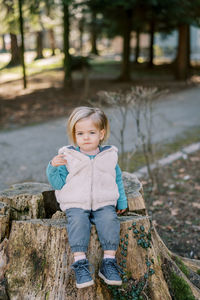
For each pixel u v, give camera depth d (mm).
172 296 2189
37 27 14516
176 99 12648
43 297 1927
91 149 2094
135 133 7855
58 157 2004
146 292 2033
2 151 6797
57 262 1968
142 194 2656
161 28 22188
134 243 2105
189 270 2639
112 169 2125
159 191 4836
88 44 36469
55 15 13734
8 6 12367
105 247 1938
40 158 6363
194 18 15023
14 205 2441
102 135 2139
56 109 10906
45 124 9141
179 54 17672
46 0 11906
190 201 4531
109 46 41250
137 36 26109
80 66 21125
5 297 1980
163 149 6738
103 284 2008
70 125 2082
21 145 7230
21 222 2082
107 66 25234
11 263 2045
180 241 3639
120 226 2102
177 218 4109
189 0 13703
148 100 5324
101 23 18750
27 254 2039
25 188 2650
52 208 2643
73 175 2047
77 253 1884
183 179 5262
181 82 17031
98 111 2100
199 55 33562
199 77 18969
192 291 2248
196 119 9484
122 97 4418
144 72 21891
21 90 14617
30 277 1995
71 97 12781
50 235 2004
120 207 2195
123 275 2051
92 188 2045
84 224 1933
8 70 21047
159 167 5711
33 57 29188
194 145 6992
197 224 3957
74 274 1958
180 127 8570
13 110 10867
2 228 2094
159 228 3895
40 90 14438
